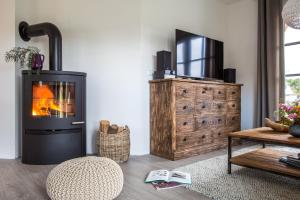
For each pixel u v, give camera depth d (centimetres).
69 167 169
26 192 188
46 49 314
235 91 378
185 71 336
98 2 318
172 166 262
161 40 342
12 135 287
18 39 295
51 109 272
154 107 317
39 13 308
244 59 434
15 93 288
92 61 319
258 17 397
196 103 316
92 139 320
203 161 279
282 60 370
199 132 320
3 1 288
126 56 318
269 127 257
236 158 231
